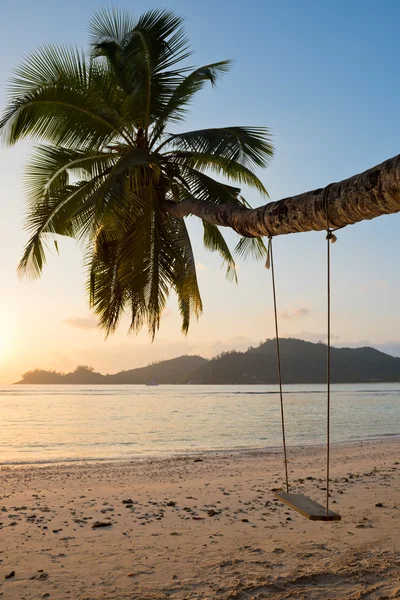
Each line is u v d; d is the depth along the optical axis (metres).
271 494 10.64
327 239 3.78
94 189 8.80
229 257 12.33
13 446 25.50
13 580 5.46
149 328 8.77
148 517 8.45
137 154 7.63
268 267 4.41
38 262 9.20
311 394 148.38
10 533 7.37
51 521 8.16
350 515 8.41
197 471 15.23
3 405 79.75
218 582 5.41
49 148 9.90
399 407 70.81
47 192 10.51
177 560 6.13
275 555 6.30
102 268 9.92
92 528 7.68
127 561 6.10
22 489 11.64
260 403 87.00
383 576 5.52
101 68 8.57
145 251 7.94
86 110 8.45
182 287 9.07
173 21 8.76
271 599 4.99
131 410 64.44
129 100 8.49
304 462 17.36
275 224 4.17
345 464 16.39
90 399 110.69
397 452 19.67
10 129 8.26
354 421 43.97
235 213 4.97
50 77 8.14
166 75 8.93
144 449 23.89
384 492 10.46
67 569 5.82
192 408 69.94
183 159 9.48
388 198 3.01
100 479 13.51
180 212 6.99
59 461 18.86
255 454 20.56
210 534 7.32
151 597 5.01
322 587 5.27
